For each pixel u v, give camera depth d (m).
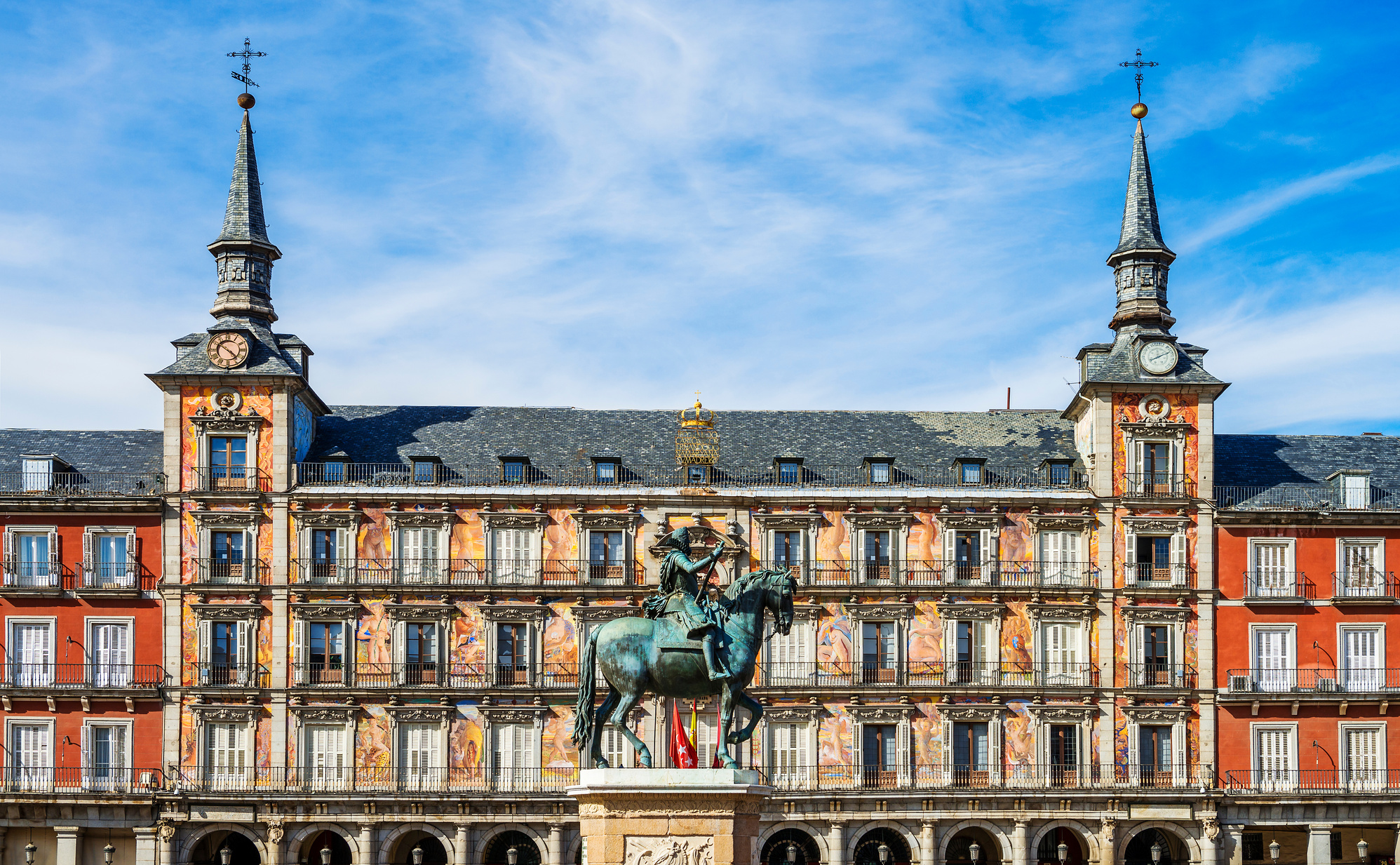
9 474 84.31
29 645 80.44
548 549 82.06
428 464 83.25
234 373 81.38
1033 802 79.06
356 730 79.50
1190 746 81.19
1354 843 84.25
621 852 28.16
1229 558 83.12
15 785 78.38
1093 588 82.38
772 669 81.50
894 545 82.75
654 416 90.94
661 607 30.12
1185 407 84.00
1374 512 82.81
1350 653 82.44
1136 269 86.94
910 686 80.69
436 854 81.75
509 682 80.75
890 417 92.00
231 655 80.44
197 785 78.56
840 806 78.50
